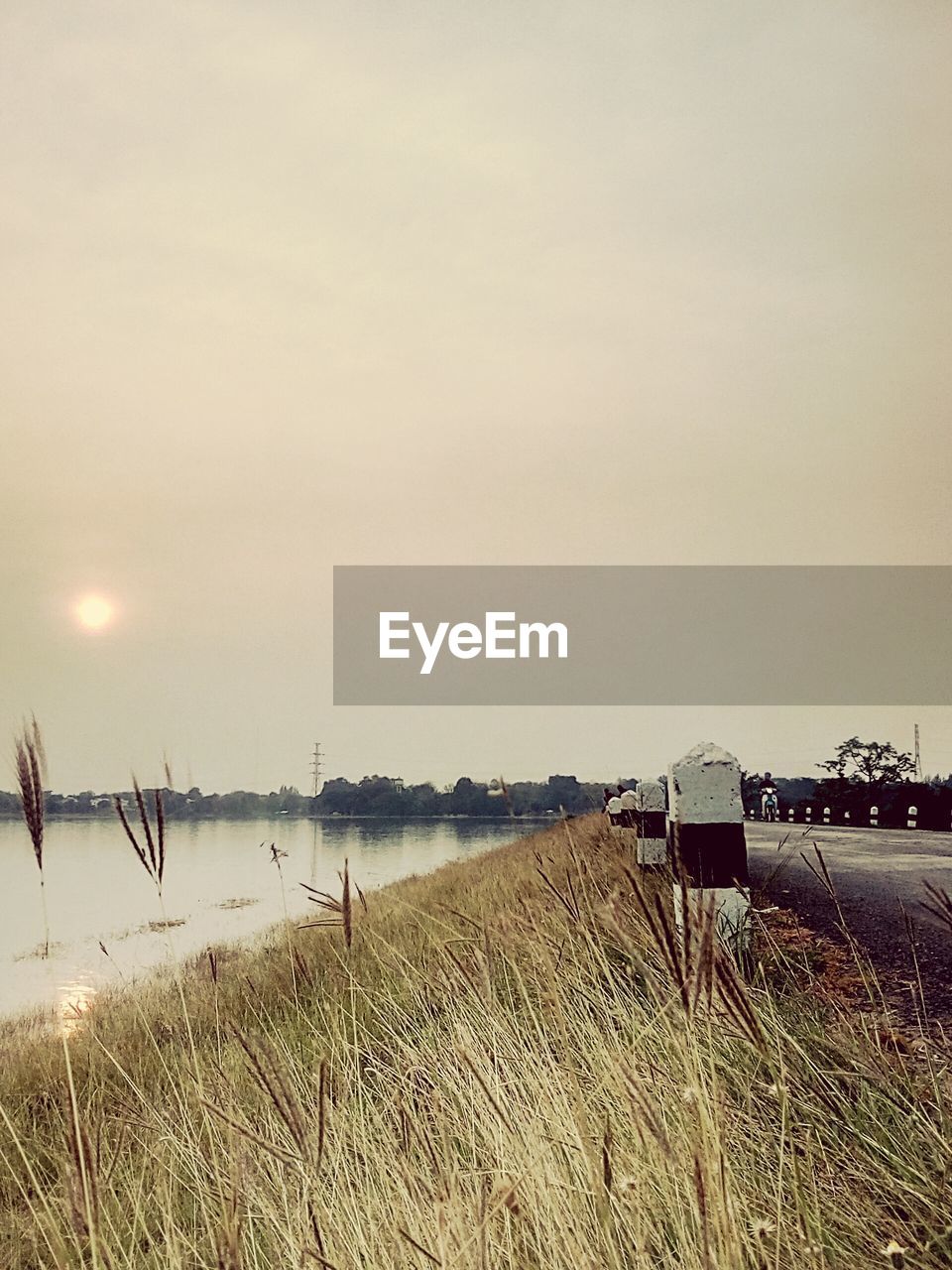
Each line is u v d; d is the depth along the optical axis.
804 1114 3.12
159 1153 3.84
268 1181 3.09
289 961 7.61
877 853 13.77
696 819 5.03
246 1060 3.75
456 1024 3.66
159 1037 6.03
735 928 4.94
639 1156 2.77
